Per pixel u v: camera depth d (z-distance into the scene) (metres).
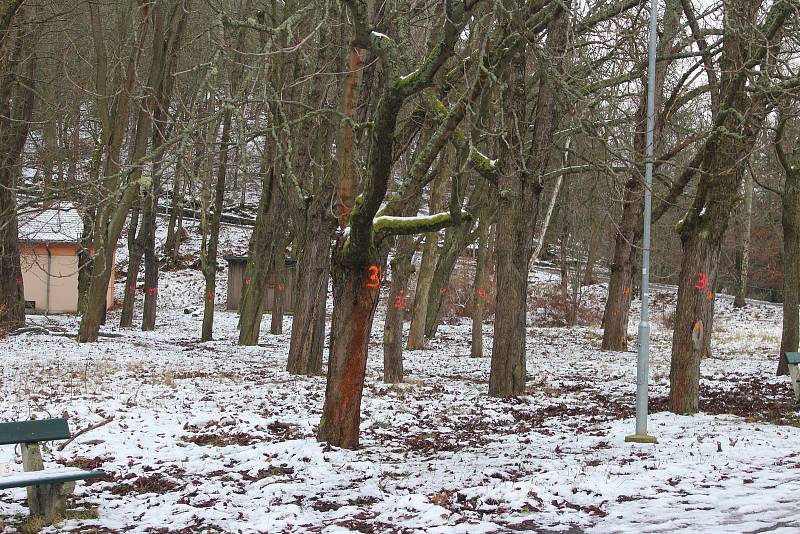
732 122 13.70
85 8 25.14
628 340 34.59
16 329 29.42
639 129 18.78
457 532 6.68
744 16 13.45
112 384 16.25
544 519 7.08
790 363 15.43
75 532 6.80
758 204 49.66
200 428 11.88
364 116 16.05
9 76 22.38
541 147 16.22
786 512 7.13
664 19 18.66
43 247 41.69
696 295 14.05
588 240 42.66
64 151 24.11
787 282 20.23
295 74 18.86
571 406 15.41
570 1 11.19
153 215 36.06
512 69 15.87
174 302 48.72
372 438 11.67
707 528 6.61
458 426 12.88
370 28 9.40
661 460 9.74
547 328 40.00
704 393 17.14
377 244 10.45
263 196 29.20
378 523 7.02
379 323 41.50
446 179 24.94
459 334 37.34
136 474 9.05
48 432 7.30
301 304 19.84
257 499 8.04
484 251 27.88
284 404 14.46
